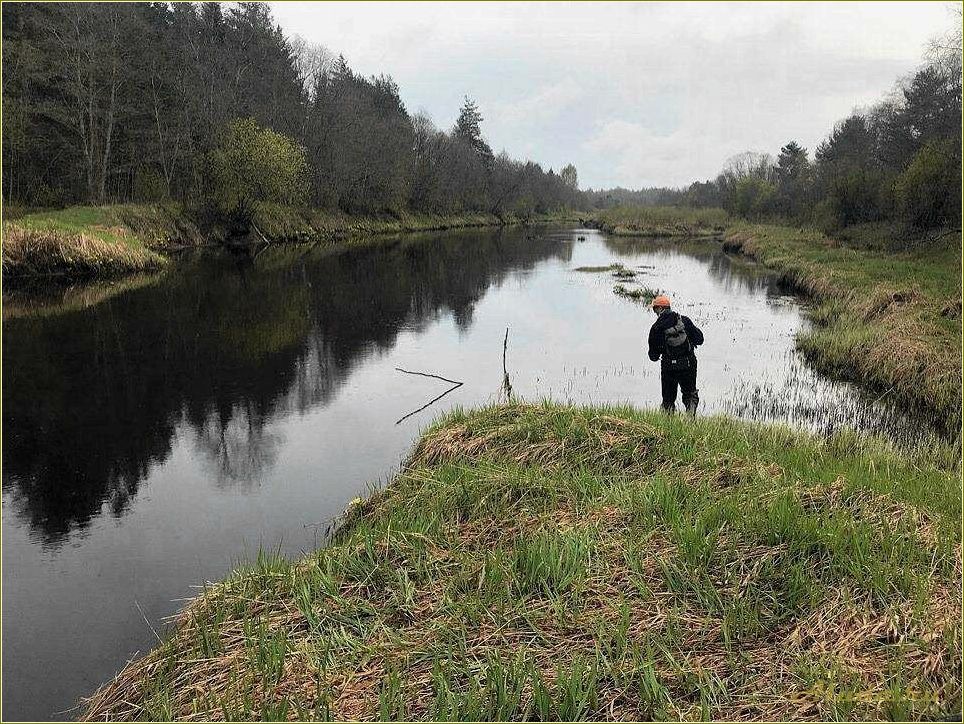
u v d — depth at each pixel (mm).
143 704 3662
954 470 6820
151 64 37281
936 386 10031
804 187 53969
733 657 3523
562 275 29516
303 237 47500
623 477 5988
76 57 34188
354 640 3857
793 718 3086
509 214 95125
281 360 13469
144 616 5164
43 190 34688
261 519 6789
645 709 3252
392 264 33000
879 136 39656
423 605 4195
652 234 67312
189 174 39656
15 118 33125
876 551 4215
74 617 5156
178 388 11430
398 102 92500
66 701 4215
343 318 18344
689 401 9641
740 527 4570
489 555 4609
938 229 25188
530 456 6621
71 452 8648
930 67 31359
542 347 14844
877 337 12602
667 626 3695
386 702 3326
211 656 3936
